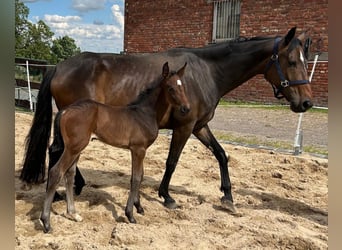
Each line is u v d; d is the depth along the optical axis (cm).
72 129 360
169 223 408
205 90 443
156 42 1554
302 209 470
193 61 448
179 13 1474
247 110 1195
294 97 439
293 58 432
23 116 1049
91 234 368
